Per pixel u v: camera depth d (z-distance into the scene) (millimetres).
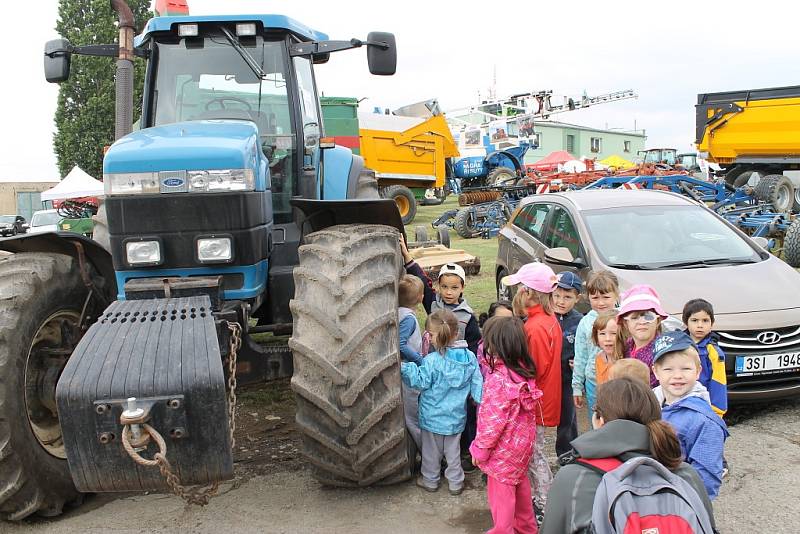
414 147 20250
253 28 4797
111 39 39312
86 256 4176
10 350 3518
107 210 3689
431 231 18219
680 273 5449
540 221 7273
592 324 3988
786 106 17391
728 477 4023
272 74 4910
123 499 4008
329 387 3436
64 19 39594
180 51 4914
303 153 4961
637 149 60719
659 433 2088
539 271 3885
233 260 3725
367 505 3809
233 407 3285
